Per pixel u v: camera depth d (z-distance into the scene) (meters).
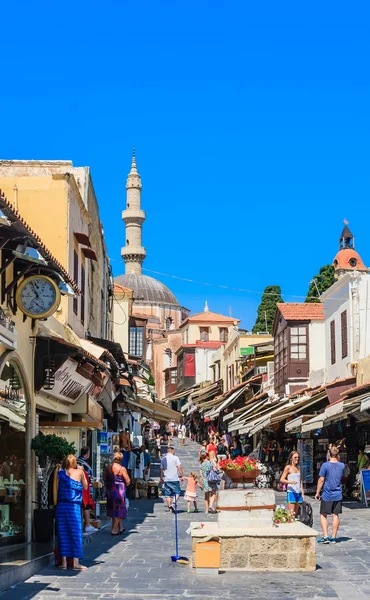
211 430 54.25
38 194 20.22
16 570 10.31
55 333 16.64
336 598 9.41
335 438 26.81
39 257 11.59
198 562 11.08
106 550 13.68
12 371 12.95
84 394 18.64
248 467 12.66
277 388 38.56
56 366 14.45
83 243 21.86
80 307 22.52
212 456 21.39
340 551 13.20
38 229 20.09
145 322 49.59
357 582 10.47
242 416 37.66
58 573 11.09
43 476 14.05
